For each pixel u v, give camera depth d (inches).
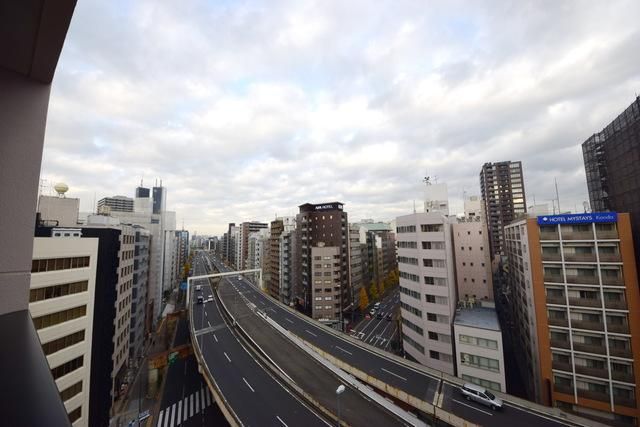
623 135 1216.2
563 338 1168.8
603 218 1126.4
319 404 1034.7
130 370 1678.2
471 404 1043.9
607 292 1108.5
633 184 1159.6
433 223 1640.0
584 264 1146.7
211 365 1422.2
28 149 116.7
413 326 1729.8
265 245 4495.6
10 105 112.7
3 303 106.1
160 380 1679.4
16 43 104.1
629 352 1054.4
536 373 1263.5
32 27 99.0
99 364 1194.0
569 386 1139.9
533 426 924.6
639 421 1019.9
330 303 2677.2
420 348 1659.7
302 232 3095.5
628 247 1083.3
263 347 1625.2
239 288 3612.2
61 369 949.8
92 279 1069.8
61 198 1472.7
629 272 1074.7
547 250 1219.9
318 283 2689.5
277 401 1084.5
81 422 995.3
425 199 2401.6
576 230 1173.7
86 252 1053.2
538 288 1222.3
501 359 1326.3
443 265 1592.0
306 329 1931.6
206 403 1439.5
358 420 956.0
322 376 1284.4
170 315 2541.8
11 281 108.8
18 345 80.5
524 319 1473.9
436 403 1050.7
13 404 53.4
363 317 2815.0
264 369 1373.0
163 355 1691.7
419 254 1667.1
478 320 1530.5
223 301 2829.7
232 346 1688.0
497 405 1012.5
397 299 3373.5
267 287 4195.4
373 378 1227.2
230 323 2150.6
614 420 1063.6
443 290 1582.2
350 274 3043.8
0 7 91.7
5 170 109.7
